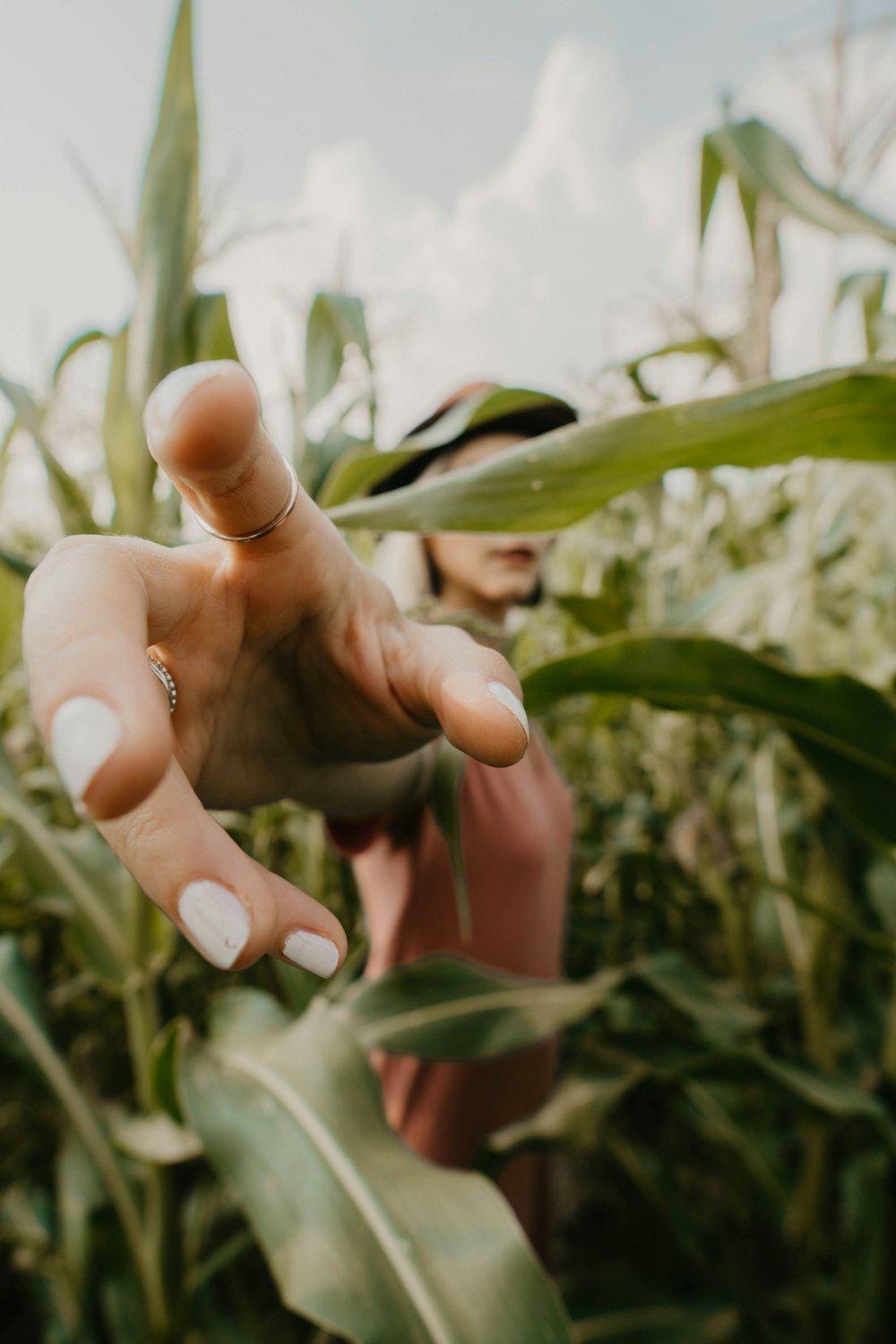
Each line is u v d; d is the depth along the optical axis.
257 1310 1.60
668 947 1.99
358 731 0.41
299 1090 0.65
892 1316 1.34
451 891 0.95
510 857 0.98
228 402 0.25
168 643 0.35
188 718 0.36
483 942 0.96
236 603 0.36
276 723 0.41
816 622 1.21
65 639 0.21
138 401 0.83
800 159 0.88
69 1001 1.54
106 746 0.19
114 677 0.20
